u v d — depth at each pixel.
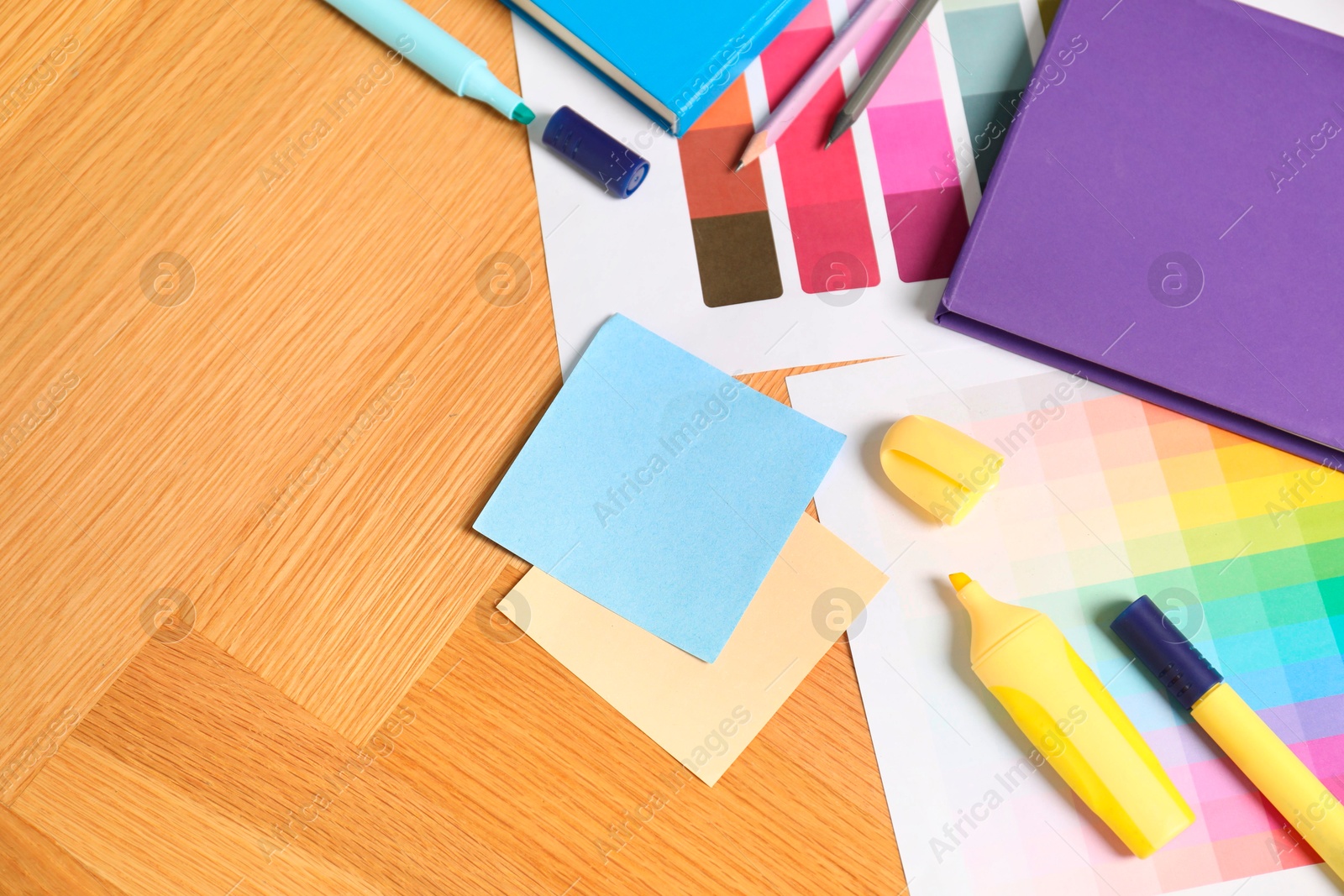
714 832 0.60
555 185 0.65
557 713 0.61
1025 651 0.57
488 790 0.60
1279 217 0.63
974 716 0.60
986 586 0.62
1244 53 0.65
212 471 0.62
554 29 0.65
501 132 0.65
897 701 0.60
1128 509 0.63
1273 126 0.64
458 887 0.59
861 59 0.67
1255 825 0.60
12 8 0.66
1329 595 0.62
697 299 0.64
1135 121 0.64
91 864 0.59
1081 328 0.61
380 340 0.64
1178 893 0.59
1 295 0.64
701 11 0.64
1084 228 0.63
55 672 0.61
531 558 0.61
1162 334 0.62
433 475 0.63
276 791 0.60
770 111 0.66
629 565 0.61
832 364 0.64
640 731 0.60
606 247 0.64
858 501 0.62
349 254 0.64
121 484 0.62
